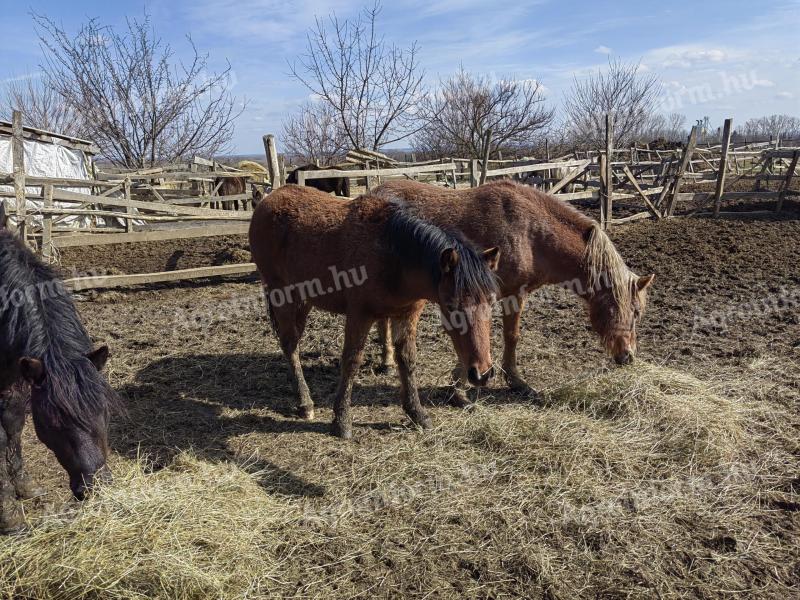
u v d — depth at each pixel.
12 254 2.93
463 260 3.32
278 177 8.95
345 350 4.06
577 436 3.79
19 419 3.13
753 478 3.43
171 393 4.93
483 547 2.89
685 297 7.19
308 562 2.80
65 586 2.47
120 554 2.58
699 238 10.27
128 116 18.97
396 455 3.77
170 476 3.44
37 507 3.30
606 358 5.45
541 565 2.73
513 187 4.63
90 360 2.82
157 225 11.66
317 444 4.03
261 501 3.22
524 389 4.79
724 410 4.07
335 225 4.14
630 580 2.66
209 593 2.52
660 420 3.97
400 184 4.89
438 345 5.97
